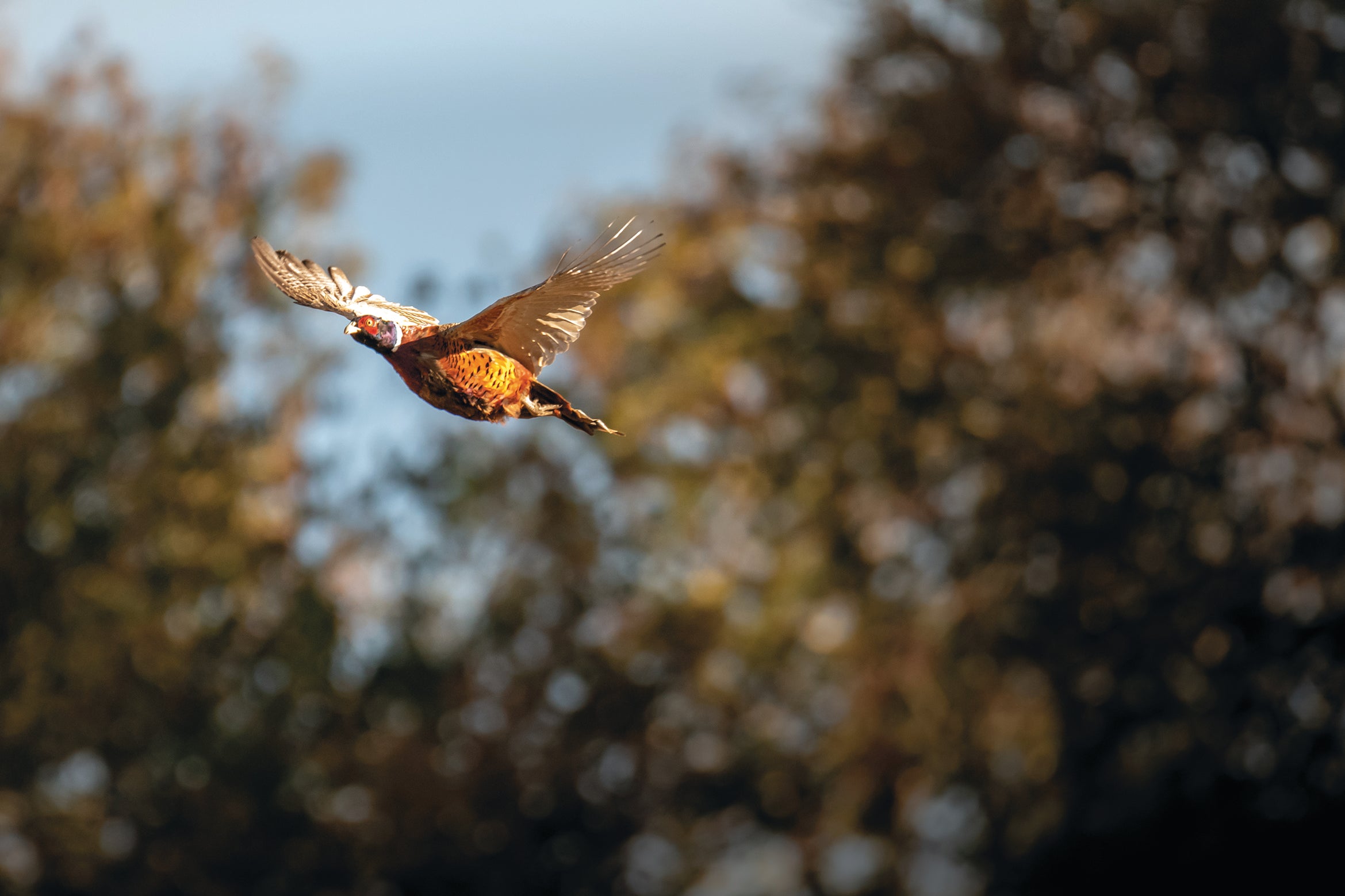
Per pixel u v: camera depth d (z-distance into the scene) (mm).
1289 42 21984
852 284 24250
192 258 24062
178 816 23734
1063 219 23359
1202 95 22250
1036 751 23062
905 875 24281
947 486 24328
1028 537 23125
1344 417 21766
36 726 23672
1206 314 22844
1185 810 20641
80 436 23922
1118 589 22422
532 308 4559
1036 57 23250
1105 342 23906
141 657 23938
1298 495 21953
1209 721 21125
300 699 24156
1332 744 20531
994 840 22891
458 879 24391
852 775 24328
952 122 23516
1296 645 20859
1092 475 22484
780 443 24562
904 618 24047
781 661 24219
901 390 23719
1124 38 22609
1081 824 21609
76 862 23438
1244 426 22047
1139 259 23391
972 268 23594
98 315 24344
